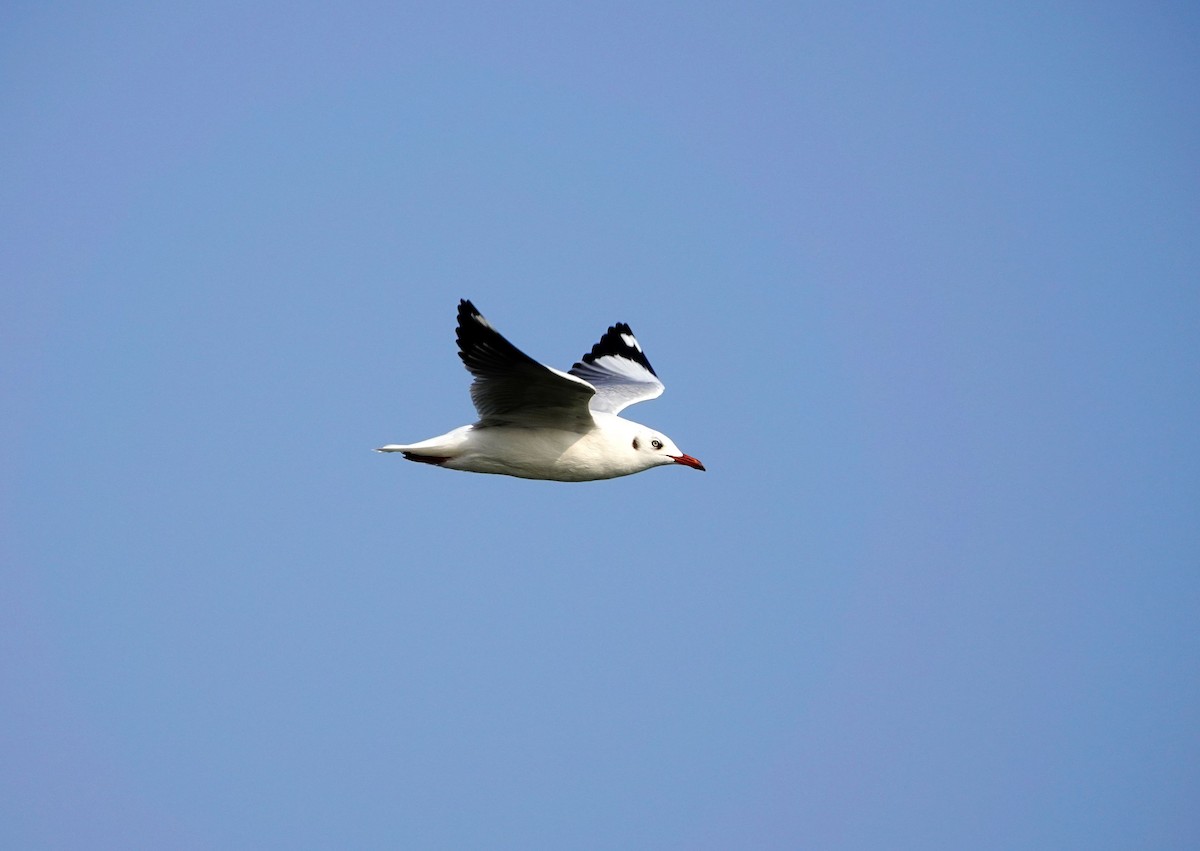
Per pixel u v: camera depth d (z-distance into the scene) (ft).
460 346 46.34
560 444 49.96
